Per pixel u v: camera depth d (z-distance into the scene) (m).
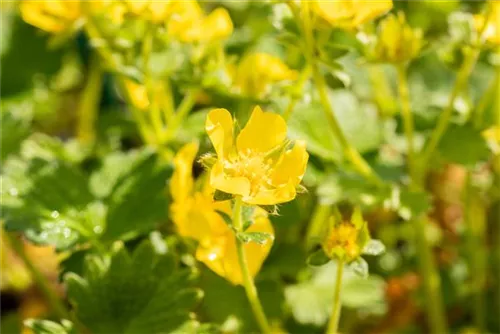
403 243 0.55
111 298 0.44
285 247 0.49
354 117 0.51
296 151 0.41
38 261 0.54
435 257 0.54
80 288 0.44
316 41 0.45
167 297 0.44
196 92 0.49
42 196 0.46
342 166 0.49
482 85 0.58
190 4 0.47
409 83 0.57
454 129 0.50
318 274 0.50
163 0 0.46
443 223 0.55
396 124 0.51
